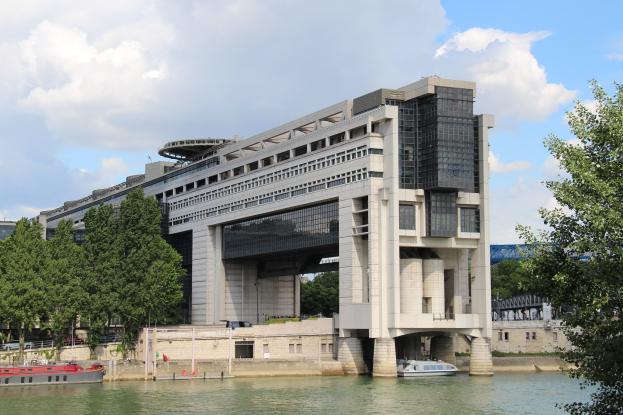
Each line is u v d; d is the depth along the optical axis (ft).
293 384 454.81
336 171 546.67
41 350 508.94
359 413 328.29
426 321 506.48
